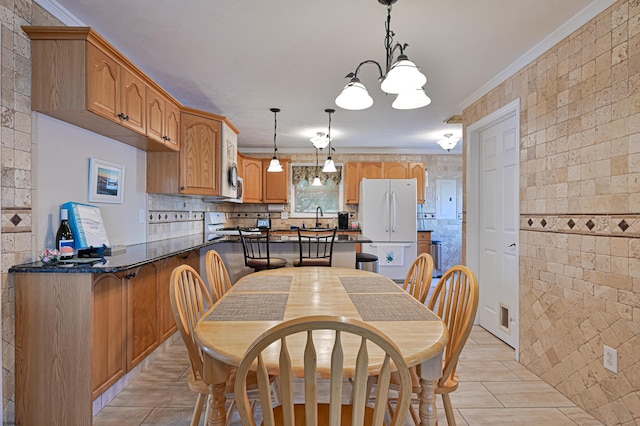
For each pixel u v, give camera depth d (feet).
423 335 4.03
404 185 17.89
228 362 3.49
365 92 6.22
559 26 6.99
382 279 7.02
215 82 9.84
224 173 11.94
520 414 6.37
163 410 6.31
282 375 2.88
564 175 7.10
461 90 10.61
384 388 2.97
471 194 11.27
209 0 6.08
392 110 12.57
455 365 4.78
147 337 7.80
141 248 8.83
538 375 7.80
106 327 6.14
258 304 5.22
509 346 9.54
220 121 11.55
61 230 6.46
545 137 7.67
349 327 2.77
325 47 7.79
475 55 8.25
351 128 15.23
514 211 9.37
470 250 11.28
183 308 4.98
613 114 5.96
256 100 11.44
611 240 5.98
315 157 20.38
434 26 6.96
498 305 10.15
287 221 20.45
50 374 5.61
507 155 9.71
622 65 5.79
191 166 10.67
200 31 7.10
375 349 3.65
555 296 7.32
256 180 19.08
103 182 8.09
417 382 4.77
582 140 6.63
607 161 6.07
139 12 6.43
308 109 12.43
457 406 6.60
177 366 8.04
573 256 6.84
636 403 5.55
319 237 11.43
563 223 7.10
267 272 7.77
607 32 6.06
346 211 20.21
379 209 17.83
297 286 6.40
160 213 11.30
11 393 5.53
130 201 9.44
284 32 7.15
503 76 9.29
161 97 9.04
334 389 2.85
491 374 7.91
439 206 20.40
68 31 5.88
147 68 8.87
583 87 6.61
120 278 6.64
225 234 15.28
